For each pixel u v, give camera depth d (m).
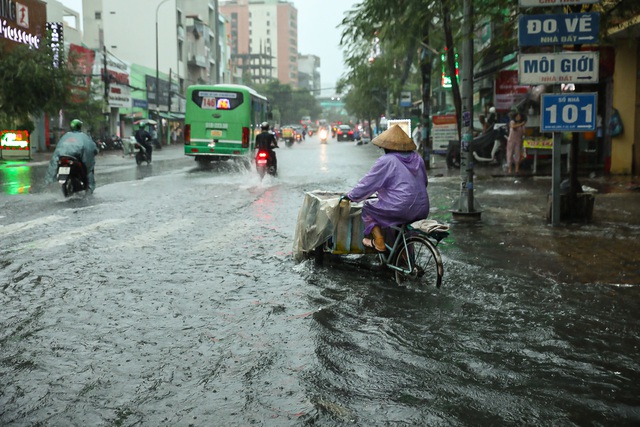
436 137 23.89
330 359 4.39
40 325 5.21
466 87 10.94
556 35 9.14
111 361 4.41
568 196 10.23
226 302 5.86
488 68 25.91
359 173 22.19
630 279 6.51
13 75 27.84
